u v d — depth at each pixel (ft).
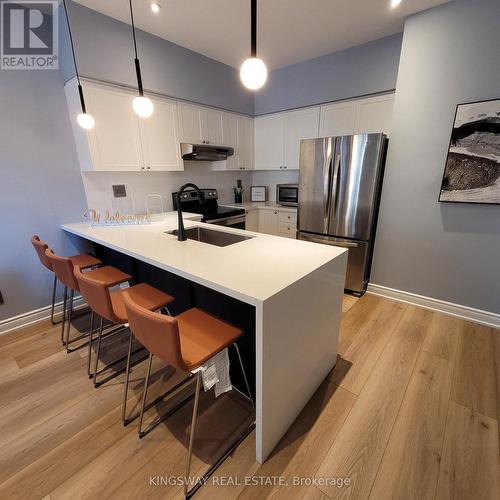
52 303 7.95
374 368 6.04
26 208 7.57
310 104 11.34
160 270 6.64
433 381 5.64
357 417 4.86
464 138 7.05
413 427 4.65
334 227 9.70
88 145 7.67
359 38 9.11
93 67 7.40
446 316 8.20
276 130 12.69
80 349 6.87
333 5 7.18
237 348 4.67
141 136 8.84
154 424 4.79
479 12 6.44
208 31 8.54
